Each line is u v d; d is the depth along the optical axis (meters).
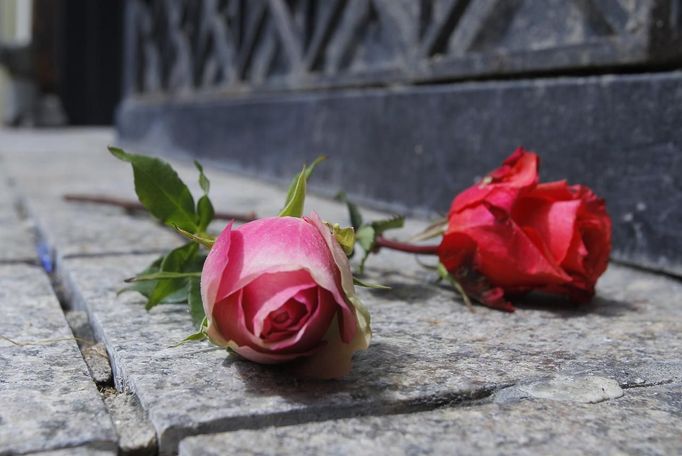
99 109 4.29
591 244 0.55
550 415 0.42
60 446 0.39
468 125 0.93
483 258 0.55
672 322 0.56
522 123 0.84
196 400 0.42
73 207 1.05
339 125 1.24
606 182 0.74
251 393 0.42
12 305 0.58
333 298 0.39
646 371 0.47
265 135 1.54
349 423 0.41
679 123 0.67
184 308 0.56
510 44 0.95
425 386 0.44
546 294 0.63
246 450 0.38
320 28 1.36
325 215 1.04
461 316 0.56
